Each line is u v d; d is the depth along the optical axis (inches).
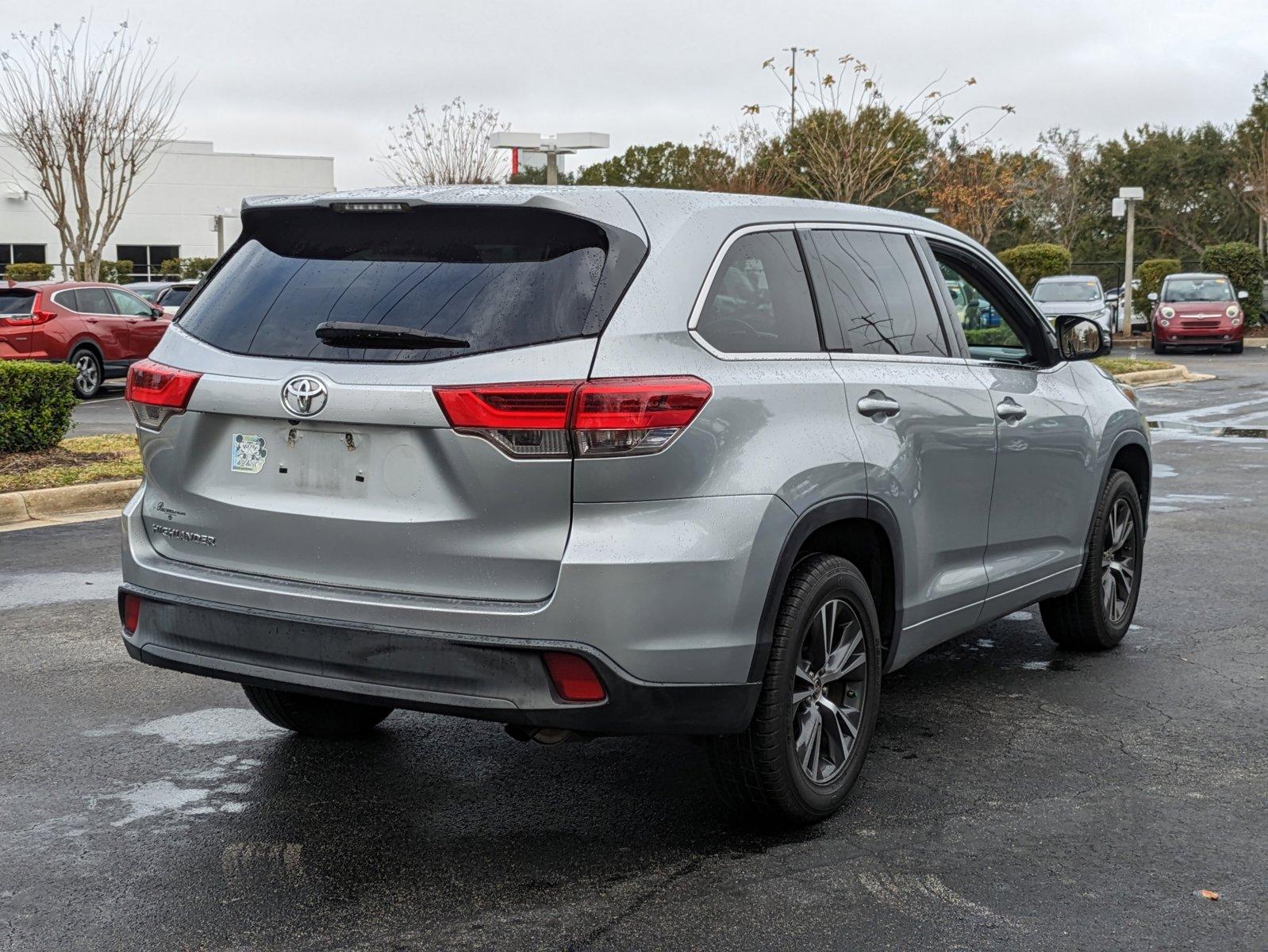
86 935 134.3
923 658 242.8
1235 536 353.1
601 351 138.5
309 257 156.9
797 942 133.5
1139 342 1301.7
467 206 145.5
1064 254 1386.6
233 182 2251.5
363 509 144.7
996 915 139.6
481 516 139.3
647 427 137.9
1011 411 199.5
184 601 155.1
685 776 181.3
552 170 745.0
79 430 602.2
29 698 213.5
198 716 205.3
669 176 2561.5
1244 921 138.6
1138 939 134.3
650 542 138.6
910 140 1067.3
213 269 164.7
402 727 201.8
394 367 141.9
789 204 172.1
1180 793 175.5
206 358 154.6
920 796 174.1
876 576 176.4
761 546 146.4
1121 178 2657.5
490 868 151.0
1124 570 248.4
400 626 141.6
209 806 169.2
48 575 303.7
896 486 170.4
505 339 139.6
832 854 155.3
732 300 154.4
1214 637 255.8
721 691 144.9
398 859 153.3
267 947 132.0
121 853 154.6
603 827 162.9
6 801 170.2
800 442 154.0
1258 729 201.9
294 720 192.1
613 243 143.6
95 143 1275.8
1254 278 1393.9
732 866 151.5
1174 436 593.6
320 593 146.6
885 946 132.6
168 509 160.4
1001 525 202.2
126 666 231.9
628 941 133.6
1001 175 1473.9
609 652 137.9
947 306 196.1
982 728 202.1
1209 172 2608.3
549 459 137.1
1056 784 178.5
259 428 151.1
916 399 177.8
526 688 138.3
